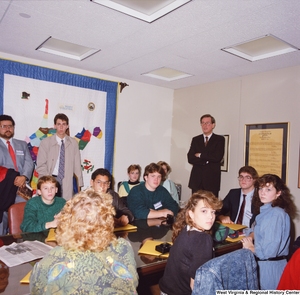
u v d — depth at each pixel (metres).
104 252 0.96
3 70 3.11
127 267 0.98
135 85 4.21
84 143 3.74
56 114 3.50
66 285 0.85
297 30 2.24
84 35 2.53
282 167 3.15
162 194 2.72
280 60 2.95
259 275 1.80
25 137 3.29
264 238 1.79
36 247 1.54
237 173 3.63
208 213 1.37
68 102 3.59
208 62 3.14
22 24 2.35
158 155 4.51
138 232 1.97
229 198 2.91
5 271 1.23
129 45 2.73
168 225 2.20
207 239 1.29
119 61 3.27
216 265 1.03
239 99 3.65
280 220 1.80
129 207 2.56
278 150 3.20
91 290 0.86
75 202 0.99
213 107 3.97
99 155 3.88
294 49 2.66
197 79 3.90
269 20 2.10
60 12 2.11
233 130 3.70
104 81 3.88
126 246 1.06
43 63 3.41
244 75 3.59
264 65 3.14
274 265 1.80
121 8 2.04
